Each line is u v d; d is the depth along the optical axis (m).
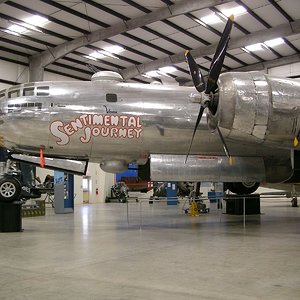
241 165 9.86
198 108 9.52
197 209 14.45
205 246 6.61
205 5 15.84
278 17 18.27
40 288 3.95
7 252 6.10
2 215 8.88
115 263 5.18
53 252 6.08
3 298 3.61
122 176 29.05
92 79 9.71
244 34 19.97
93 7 16.64
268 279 4.26
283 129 7.49
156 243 6.99
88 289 3.90
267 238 7.61
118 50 21.69
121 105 9.26
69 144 9.14
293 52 22.91
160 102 9.45
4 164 9.77
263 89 7.48
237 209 13.91
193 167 9.61
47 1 15.91
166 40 20.55
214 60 7.73
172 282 4.15
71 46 20.05
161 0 16.25
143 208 19.16
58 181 15.91
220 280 4.22
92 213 15.66
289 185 13.10
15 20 17.44
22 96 9.16
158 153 9.61
